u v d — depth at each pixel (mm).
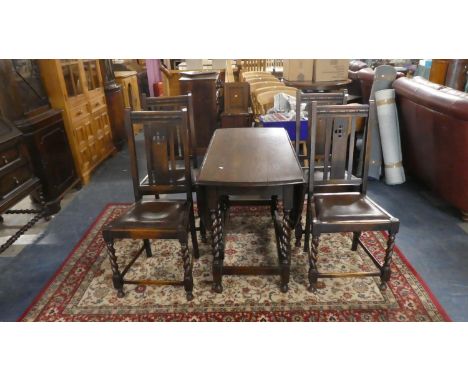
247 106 4066
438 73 4758
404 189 3104
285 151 2031
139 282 1887
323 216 1794
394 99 3059
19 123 2535
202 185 1758
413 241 2334
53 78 2971
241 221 2662
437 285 1951
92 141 3674
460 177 2414
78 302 1922
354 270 2088
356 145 3959
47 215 2754
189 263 1845
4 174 2184
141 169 3836
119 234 1791
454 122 2326
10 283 2080
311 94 2430
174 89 5047
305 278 2045
